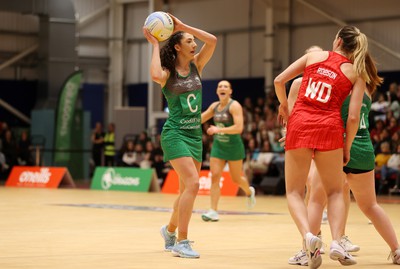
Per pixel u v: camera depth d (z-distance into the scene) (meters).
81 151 33.28
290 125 7.41
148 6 39.59
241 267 7.52
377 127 26.14
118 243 9.73
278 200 21.73
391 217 15.02
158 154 28.58
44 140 33.84
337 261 8.10
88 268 7.30
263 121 29.28
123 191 25.92
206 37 8.65
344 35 7.57
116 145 34.34
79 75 33.78
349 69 7.41
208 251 8.96
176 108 8.55
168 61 8.55
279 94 7.62
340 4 34.00
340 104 7.40
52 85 35.00
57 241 9.93
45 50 35.12
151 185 26.11
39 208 16.81
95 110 40.22
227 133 13.98
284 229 12.12
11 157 31.69
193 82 8.60
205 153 27.94
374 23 33.16
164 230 8.96
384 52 32.84
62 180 28.58
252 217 14.87
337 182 7.45
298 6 35.28
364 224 13.36
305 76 7.52
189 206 8.39
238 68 37.06
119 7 40.41
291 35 35.47
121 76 40.50
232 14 37.25
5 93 38.09
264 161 26.59
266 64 35.47
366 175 7.92
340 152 7.32
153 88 36.62
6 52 38.53
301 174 7.38
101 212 15.73
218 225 12.91
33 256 8.27
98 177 27.38
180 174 8.51
